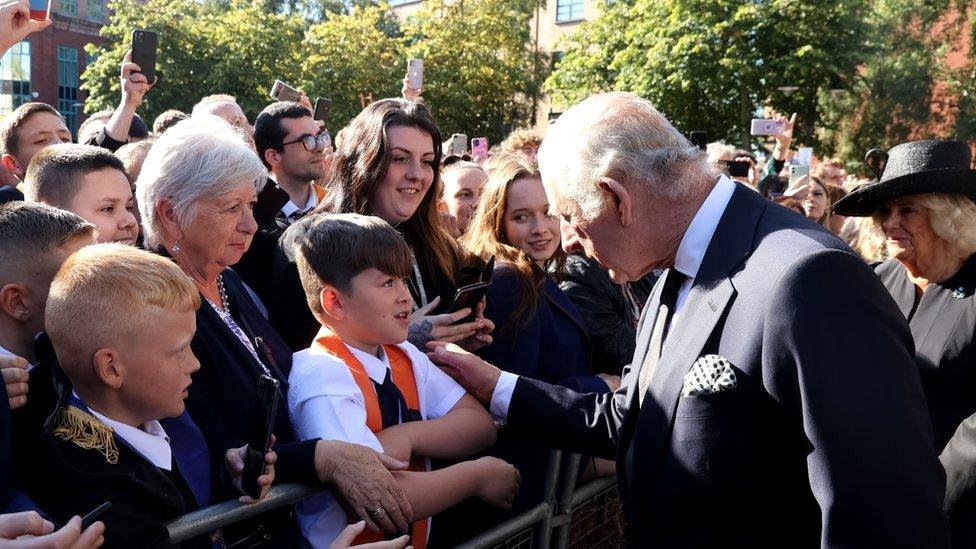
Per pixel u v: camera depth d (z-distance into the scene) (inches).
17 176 146.3
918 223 100.0
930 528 51.2
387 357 79.7
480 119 1233.4
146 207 79.5
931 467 52.7
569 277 112.6
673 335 63.4
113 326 55.9
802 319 54.7
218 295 82.7
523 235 102.1
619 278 69.3
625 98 66.4
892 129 799.7
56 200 92.3
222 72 1139.3
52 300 57.6
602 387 93.9
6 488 52.5
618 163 62.7
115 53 1120.2
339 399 71.6
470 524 85.1
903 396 53.1
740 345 58.1
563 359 97.4
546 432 81.7
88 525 48.7
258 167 81.9
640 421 64.5
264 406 57.1
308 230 78.2
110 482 54.0
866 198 104.4
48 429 53.7
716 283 61.1
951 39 802.8
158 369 57.5
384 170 97.7
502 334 93.9
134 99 166.9
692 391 59.6
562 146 66.0
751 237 61.5
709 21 794.2
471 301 89.7
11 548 46.3
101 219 93.7
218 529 59.1
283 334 93.5
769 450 58.6
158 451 59.9
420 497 71.1
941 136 791.1
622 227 64.6
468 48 1194.6
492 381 83.7
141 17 1153.4
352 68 1148.5
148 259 59.5
